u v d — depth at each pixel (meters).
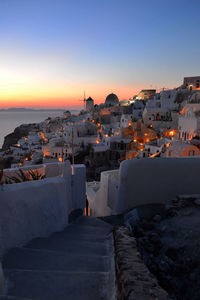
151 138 60.47
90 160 59.50
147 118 68.88
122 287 2.33
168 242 4.68
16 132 148.38
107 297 2.57
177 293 3.48
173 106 69.75
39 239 4.69
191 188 7.63
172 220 5.58
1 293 2.59
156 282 2.43
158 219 5.92
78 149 64.69
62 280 2.88
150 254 4.44
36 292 2.64
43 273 3.04
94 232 5.41
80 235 5.12
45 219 5.07
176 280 3.69
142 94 108.88
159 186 7.65
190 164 7.61
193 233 4.67
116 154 59.91
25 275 2.98
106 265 3.39
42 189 5.03
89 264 3.42
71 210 7.62
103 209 10.59
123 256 2.94
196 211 5.73
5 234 4.03
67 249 4.13
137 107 90.75
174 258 4.16
